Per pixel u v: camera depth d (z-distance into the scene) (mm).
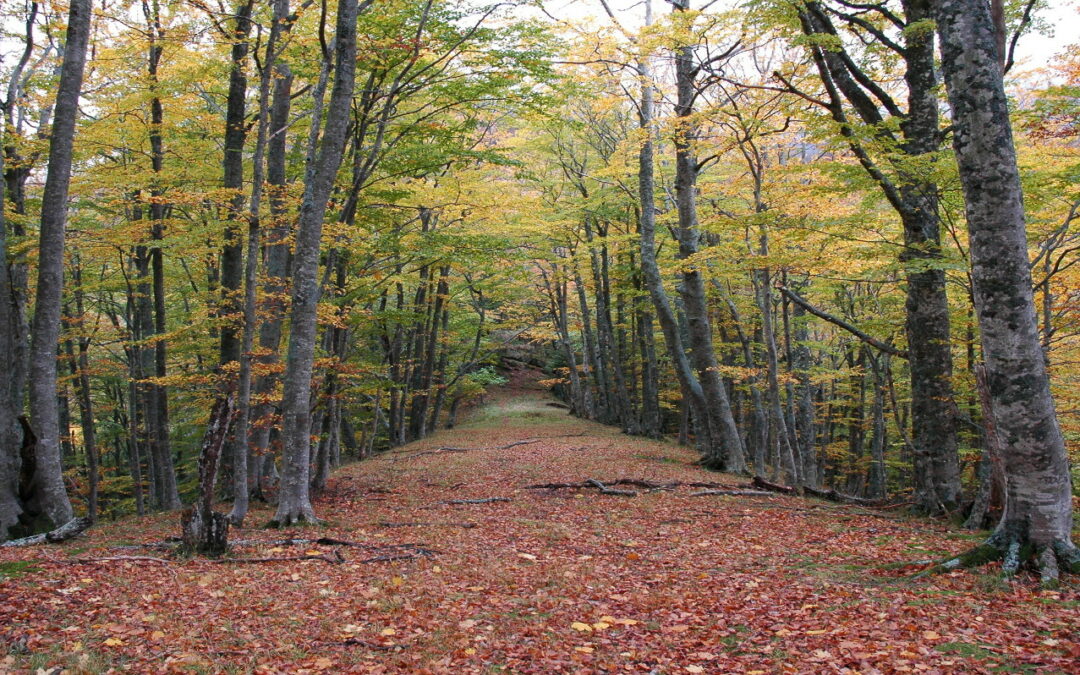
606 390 32000
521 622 5492
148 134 14234
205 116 14430
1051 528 6320
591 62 14672
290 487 10203
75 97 10203
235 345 13320
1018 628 4973
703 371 17406
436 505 12273
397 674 4449
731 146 13641
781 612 5625
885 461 25000
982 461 9641
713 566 7477
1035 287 9695
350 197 12320
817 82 11875
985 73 6445
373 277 14977
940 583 6258
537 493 13383
